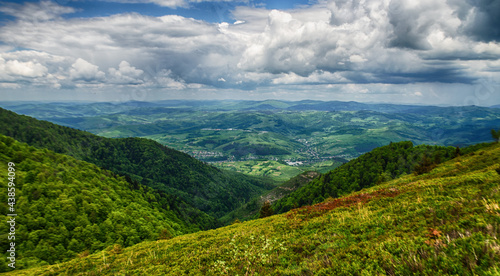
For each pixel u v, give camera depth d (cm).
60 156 12606
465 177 2064
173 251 2147
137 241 8712
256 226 2531
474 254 745
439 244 879
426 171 5041
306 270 1079
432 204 1427
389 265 845
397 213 1516
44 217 7406
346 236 1367
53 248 6506
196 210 19262
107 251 2564
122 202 11381
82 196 9356
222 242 2098
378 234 1258
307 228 1870
